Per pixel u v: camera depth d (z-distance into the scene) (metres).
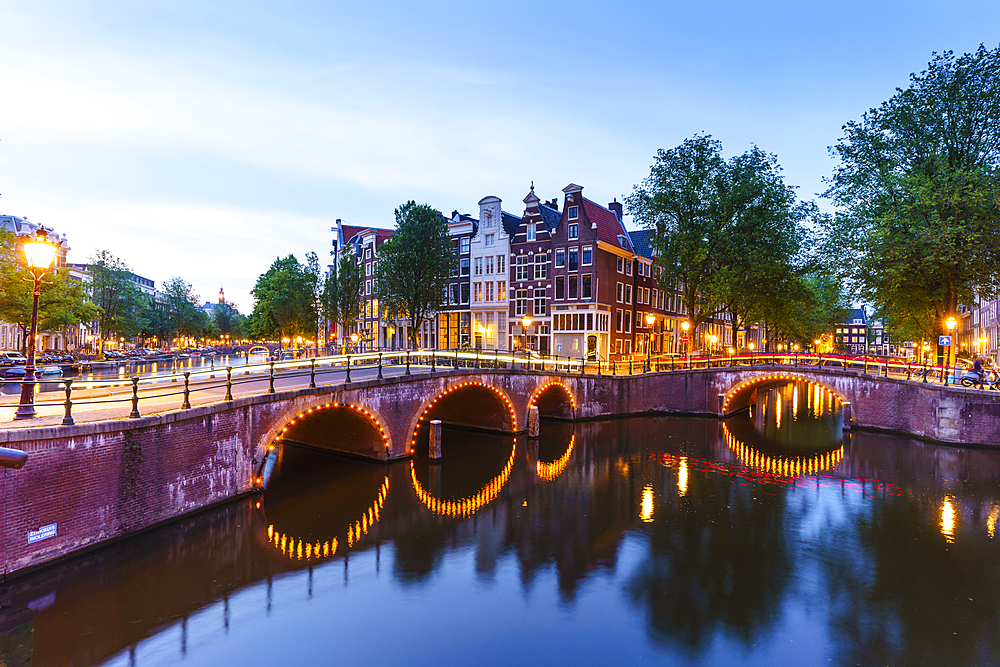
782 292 35.09
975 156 25.86
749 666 9.02
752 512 16.67
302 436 24.55
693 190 34.38
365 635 9.80
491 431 28.89
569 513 16.69
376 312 52.94
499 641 9.71
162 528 12.62
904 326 39.06
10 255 32.75
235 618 10.16
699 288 35.12
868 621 10.45
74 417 12.45
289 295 52.25
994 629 10.10
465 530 15.19
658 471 21.55
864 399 28.41
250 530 14.51
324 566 12.59
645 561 13.16
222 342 102.50
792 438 27.61
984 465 21.34
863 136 28.19
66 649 8.90
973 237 22.73
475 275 46.28
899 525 15.45
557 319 41.22
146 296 72.38
